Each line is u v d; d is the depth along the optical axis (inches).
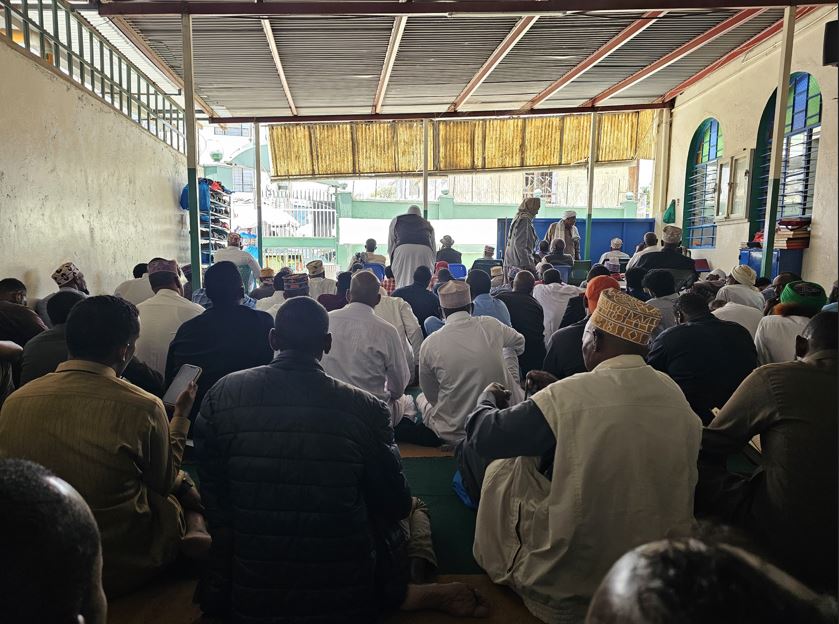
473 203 872.3
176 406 97.2
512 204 876.6
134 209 376.2
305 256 857.5
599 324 79.9
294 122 503.2
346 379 139.8
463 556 101.9
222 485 76.2
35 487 25.8
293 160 552.7
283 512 72.5
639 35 347.9
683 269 276.7
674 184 491.5
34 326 157.2
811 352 78.0
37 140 253.3
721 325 128.0
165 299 157.3
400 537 85.9
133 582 88.3
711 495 84.6
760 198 382.6
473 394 138.8
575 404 76.7
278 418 72.9
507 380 139.5
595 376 78.1
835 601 19.5
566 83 427.2
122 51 396.8
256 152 509.0
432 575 96.5
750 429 79.1
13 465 26.9
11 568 23.8
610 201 896.9
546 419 77.4
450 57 370.6
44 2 275.1
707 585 17.9
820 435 73.3
